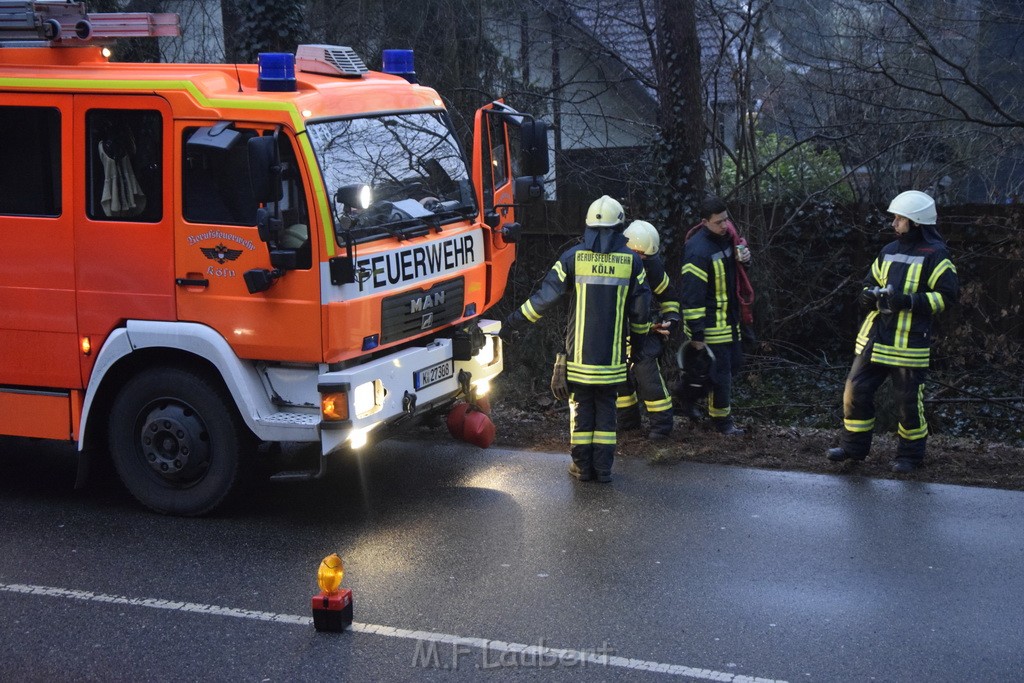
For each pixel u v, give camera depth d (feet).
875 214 37.27
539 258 36.83
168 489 20.42
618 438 25.27
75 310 20.15
